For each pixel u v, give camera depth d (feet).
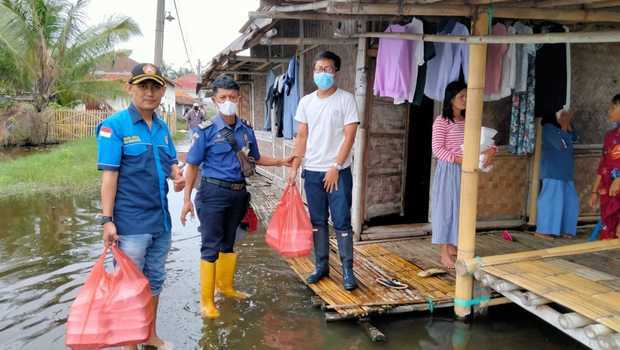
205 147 12.19
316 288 13.15
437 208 14.08
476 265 11.53
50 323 11.81
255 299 13.29
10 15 50.78
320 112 12.88
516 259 11.97
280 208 13.70
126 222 9.76
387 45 14.82
